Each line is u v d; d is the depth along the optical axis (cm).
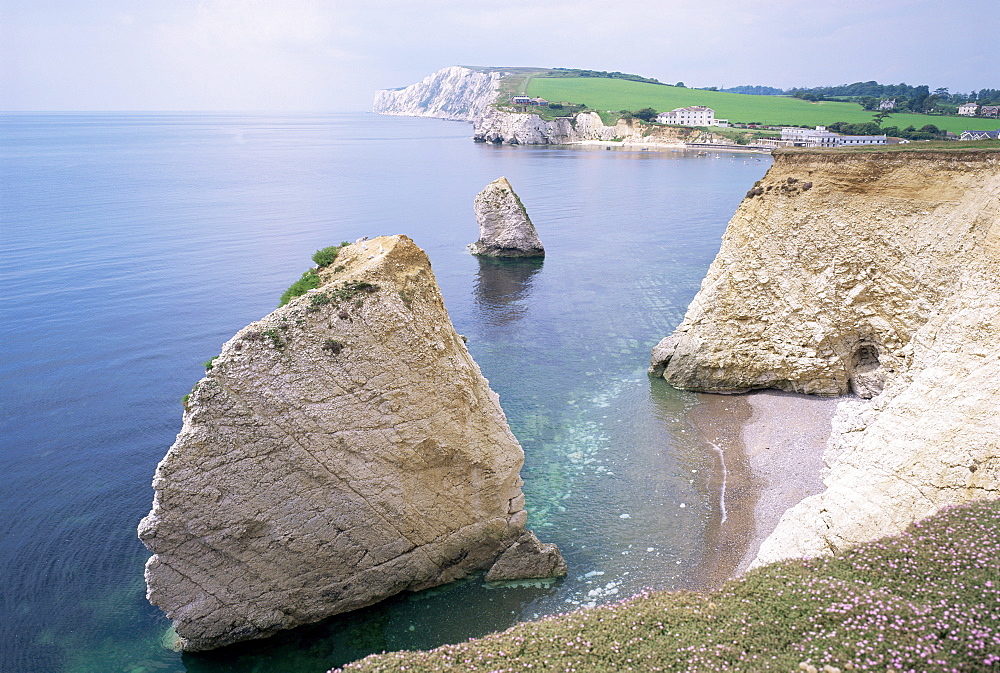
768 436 3878
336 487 2409
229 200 12388
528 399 4512
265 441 2273
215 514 2264
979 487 2194
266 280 7062
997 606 1595
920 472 2322
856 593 1780
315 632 2489
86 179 14888
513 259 8638
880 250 3866
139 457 3669
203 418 2198
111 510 3219
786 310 4319
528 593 2684
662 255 8738
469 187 14612
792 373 4359
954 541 1902
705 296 4625
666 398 4522
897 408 2644
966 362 2566
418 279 2559
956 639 1511
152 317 5844
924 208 3684
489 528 2759
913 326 3706
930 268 3562
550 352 5369
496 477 2719
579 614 2031
